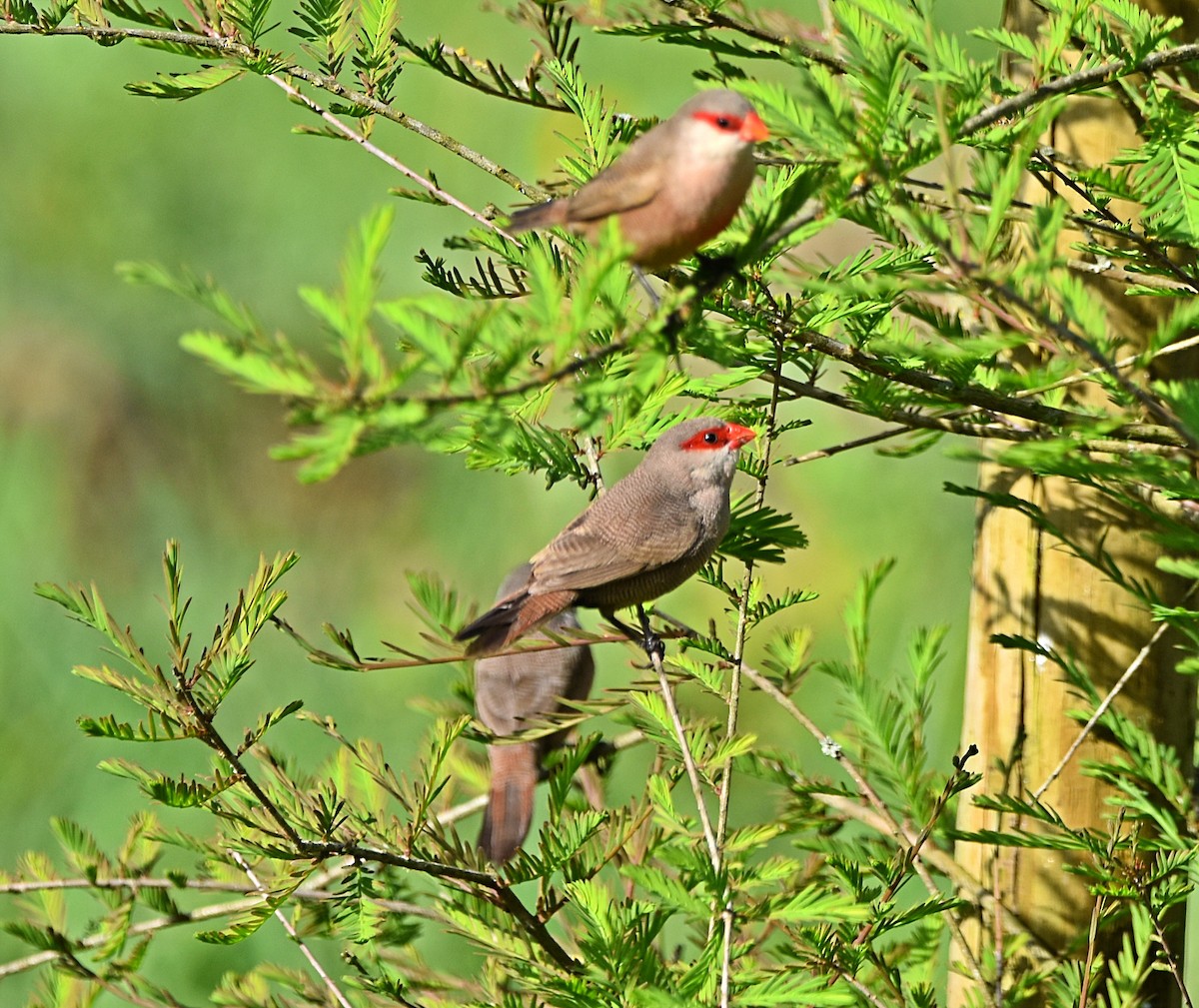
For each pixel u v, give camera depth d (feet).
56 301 56.13
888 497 49.42
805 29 23.27
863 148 16.22
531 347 14.11
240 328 13.25
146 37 25.80
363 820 23.40
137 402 54.95
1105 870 22.12
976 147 19.69
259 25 25.72
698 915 18.80
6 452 53.01
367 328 13.07
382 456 54.44
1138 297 24.73
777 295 24.63
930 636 26.55
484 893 22.99
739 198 21.61
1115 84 22.21
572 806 28.37
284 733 44.09
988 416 23.08
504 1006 23.04
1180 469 16.08
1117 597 25.80
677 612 48.42
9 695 44.29
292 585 52.24
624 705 25.38
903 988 24.63
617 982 19.72
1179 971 26.07
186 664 21.59
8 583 48.62
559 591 29.43
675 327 19.88
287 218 57.41
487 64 27.17
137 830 26.55
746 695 43.73
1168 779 22.33
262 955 37.42
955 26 54.24
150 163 58.08
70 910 39.19
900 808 26.35
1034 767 26.45
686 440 29.50
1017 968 26.08
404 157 57.57
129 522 53.16
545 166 56.90
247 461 54.80
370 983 23.80
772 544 27.58
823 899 19.15
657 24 23.17
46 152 58.03
